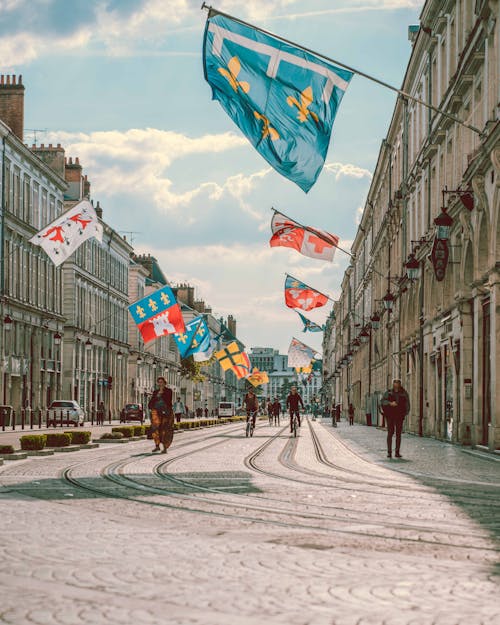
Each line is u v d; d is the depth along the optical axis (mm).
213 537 9109
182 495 13398
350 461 22109
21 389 63031
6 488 14344
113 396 94250
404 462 21875
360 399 83000
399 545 8758
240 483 15578
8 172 61125
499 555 8227
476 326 27172
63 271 77625
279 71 17766
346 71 17828
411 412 44625
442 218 26750
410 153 47000
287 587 6602
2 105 66188
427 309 39438
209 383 169250
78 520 10281
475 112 27953
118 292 97750
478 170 25828
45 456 23641
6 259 60438
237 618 5598
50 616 5617
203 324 54625
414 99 18625
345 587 6629
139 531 9438
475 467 20250
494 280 24375
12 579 6770
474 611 5914
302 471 18625
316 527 10016
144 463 20797
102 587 6520
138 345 106062
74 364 77938
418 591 6527
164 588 6512
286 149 17953
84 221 37031
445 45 35344
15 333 62312
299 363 73625
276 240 34938
